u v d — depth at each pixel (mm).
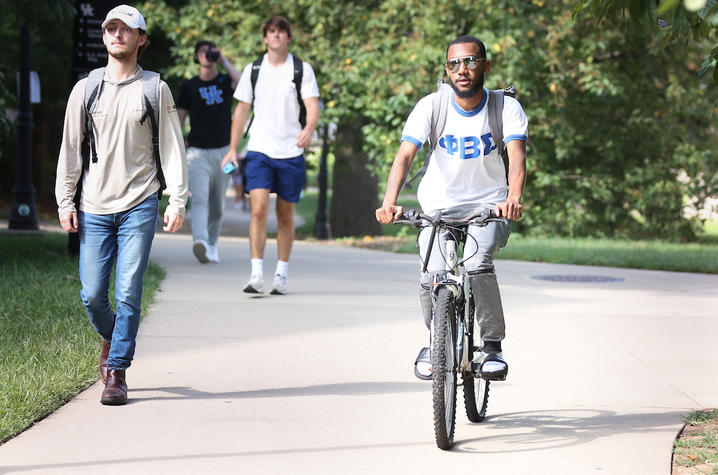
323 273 37844
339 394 18844
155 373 20328
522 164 16203
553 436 16266
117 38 17672
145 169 18078
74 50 36469
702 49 64250
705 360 22844
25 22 38188
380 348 23281
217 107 37438
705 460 14906
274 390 19094
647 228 67188
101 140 17797
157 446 15266
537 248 51156
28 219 52781
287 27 30078
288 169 30422
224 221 91625
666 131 66312
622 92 61312
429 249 15609
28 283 29703
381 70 60844
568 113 63969
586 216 64812
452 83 16359
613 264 45688
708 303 32562
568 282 37750
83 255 18094
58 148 97875
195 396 18500
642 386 20078
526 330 26312
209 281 33750
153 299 29203
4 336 21953
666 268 45062
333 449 15305
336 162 75188
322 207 69438
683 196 66500
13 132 35281
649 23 12445
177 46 66688
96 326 18641
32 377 18359
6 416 16031
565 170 66875
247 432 16172
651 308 30984
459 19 63031
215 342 23547
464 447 15586
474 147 16453
